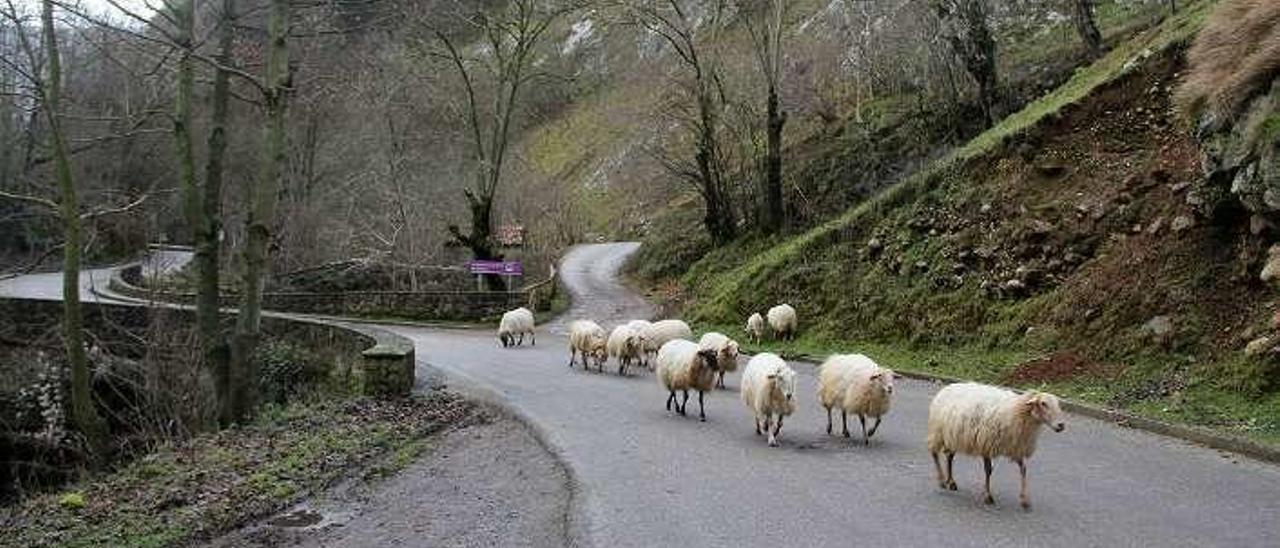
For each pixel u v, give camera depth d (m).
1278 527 8.77
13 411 21.98
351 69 39.62
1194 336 15.57
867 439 12.88
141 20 15.91
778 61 36.47
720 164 41.28
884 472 11.12
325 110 49.69
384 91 44.38
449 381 19.22
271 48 17.19
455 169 53.91
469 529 9.42
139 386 20.86
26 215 29.11
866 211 27.03
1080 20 31.59
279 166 17.42
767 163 39.22
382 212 51.47
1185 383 14.69
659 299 37.19
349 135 52.91
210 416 18.45
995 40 36.88
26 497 17.58
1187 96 17.23
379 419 14.91
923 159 34.03
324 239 49.41
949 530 8.77
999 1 41.06
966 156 25.06
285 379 24.28
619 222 62.00
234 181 49.09
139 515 9.88
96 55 21.53
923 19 35.84
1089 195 21.09
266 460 12.12
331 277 45.03
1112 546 8.26
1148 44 24.88
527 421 14.74
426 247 46.38
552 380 19.70
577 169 74.38
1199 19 23.25
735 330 27.50
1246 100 15.42
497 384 18.95
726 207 39.97
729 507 9.70
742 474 11.12
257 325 17.33
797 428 14.11
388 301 37.09
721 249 38.59
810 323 25.36
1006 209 22.69
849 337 23.72
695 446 12.80
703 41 49.06
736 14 41.84
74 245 17.23
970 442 9.71
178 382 19.70
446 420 15.04
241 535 9.38
